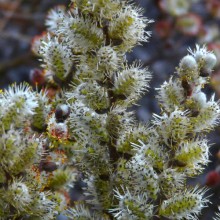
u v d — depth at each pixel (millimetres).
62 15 258
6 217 221
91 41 235
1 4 613
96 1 231
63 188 247
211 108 228
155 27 667
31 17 621
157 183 220
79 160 242
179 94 230
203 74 233
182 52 664
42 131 235
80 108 235
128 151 235
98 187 239
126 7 236
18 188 216
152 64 666
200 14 747
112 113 236
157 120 224
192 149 221
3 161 214
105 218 239
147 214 217
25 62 614
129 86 238
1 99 217
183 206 219
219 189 439
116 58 235
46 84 278
